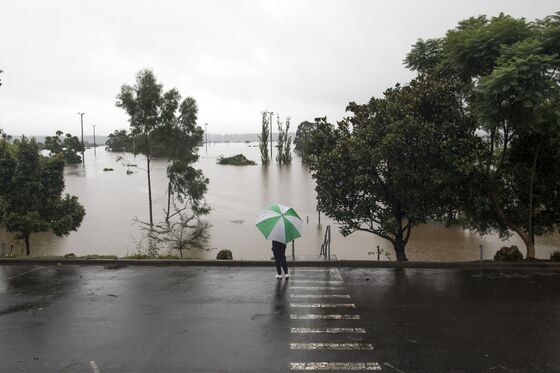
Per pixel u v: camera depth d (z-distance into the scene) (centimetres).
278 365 688
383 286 1066
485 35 1222
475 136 1391
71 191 5662
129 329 827
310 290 1041
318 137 1653
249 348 746
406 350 734
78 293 1032
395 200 1536
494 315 877
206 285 1084
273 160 13250
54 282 1116
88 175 8244
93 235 2952
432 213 1481
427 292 1020
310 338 783
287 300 977
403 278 1130
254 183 6581
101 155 16938
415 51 1603
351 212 1568
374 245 2552
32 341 780
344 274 1167
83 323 856
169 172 3525
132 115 3397
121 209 4141
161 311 916
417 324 839
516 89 1043
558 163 1359
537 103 1091
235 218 3581
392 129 1385
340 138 1617
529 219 1349
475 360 697
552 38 1161
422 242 2600
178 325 843
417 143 1360
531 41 1128
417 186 1418
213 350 739
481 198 1367
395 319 864
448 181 1342
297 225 1104
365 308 924
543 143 1346
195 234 2430
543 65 1095
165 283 1103
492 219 1528
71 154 11688
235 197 4956
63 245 2647
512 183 1458
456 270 1201
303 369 675
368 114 1597
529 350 729
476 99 1270
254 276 1157
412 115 1383
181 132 3562
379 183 1528
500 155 1464
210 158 14862
